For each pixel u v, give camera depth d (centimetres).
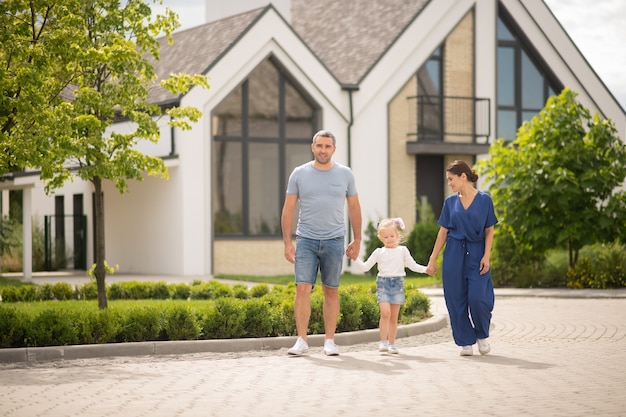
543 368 841
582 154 1964
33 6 1175
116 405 667
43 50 1135
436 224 2559
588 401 669
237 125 2503
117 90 1216
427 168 2852
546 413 624
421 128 2795
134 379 795
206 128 2419
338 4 3189
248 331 1093
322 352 1001
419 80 2808
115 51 1173
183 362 915
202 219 2414
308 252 966
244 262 2497
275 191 2564
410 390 725
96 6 1241
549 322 1262
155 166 1293
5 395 711
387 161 2723
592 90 3106
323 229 962
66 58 1159
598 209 2000
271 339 1040
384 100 2717
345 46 2922
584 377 786
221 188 2478
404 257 978
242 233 2509
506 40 3003
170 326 1054
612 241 1983
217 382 775
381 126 2714
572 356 926
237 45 2455
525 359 906
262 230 2542
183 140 2391
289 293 1384
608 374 803
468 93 2891
